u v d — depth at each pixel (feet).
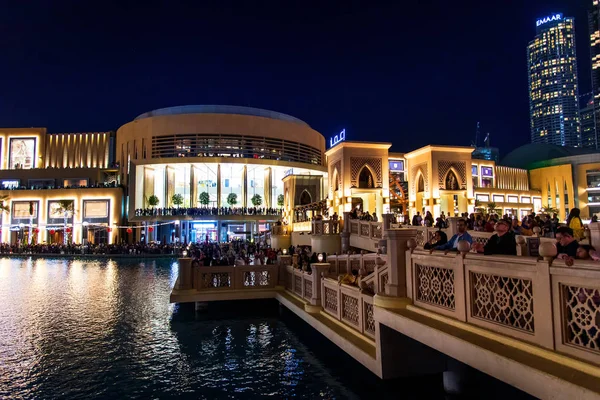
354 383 28.30
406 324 21.53
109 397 26.68
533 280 15.55
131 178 189.57
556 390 13.20
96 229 200.13
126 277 88.74
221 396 26.61
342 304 34.04
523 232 39.37
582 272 13.52
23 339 40.27
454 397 24.76
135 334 42.09
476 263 18.37
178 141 198.59
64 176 215.10
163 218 175.11
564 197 239.71
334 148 100.99
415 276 23.34
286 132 216.74
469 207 105.91
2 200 196.44
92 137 234.79
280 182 221.46
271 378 29.58
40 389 28.07
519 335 16.11
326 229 78.33
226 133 201.36
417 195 110.63
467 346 17.10
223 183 213.66
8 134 229.86
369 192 96.89
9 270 104.99
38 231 200.34
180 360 33.88
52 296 64.23
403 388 24.81
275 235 114.01
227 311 52.29
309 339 39.88
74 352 36.14
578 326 13.97
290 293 49.70
